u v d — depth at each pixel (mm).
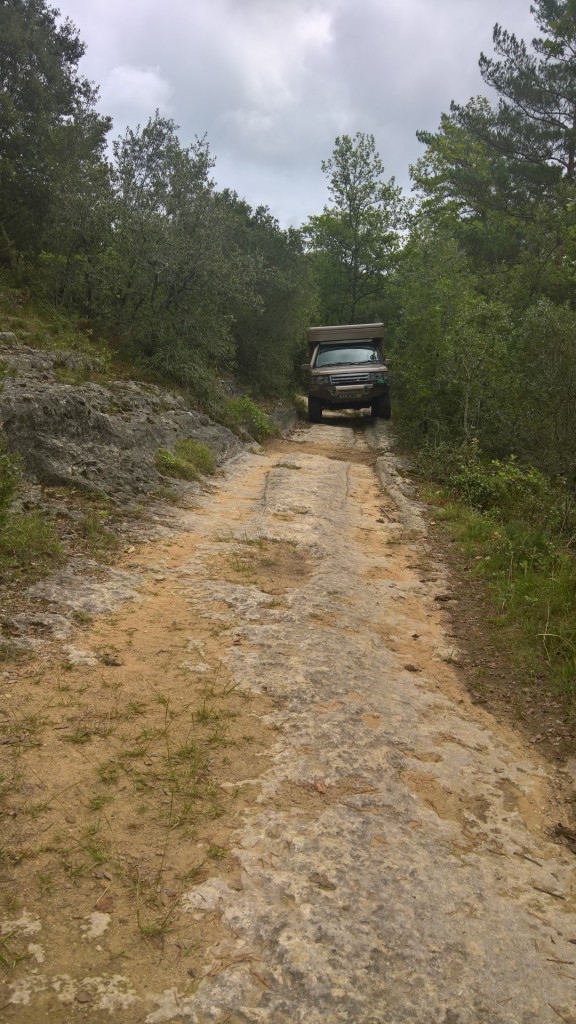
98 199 13250
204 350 13555
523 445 11289
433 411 13562
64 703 3754
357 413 21531
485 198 28312
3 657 4117
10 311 11734
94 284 13156
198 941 2346
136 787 3135
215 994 2145
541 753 3867
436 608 5949
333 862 2748
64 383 9258
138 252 12789
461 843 3014
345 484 10703
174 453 9492
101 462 7824
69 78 18328
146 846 2779
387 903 2566
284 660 4477
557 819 3283
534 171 27406
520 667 4844
